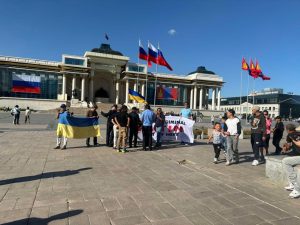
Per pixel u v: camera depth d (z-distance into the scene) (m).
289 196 5.95
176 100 86.50
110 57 78.19
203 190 6.36
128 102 78.88
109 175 7.60
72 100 68.75
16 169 8.12
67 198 5.66
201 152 12.02
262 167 9.01
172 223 4.59
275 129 12.50
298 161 5.96
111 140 13.19
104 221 4.61
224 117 10.82
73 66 74.38
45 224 4.47
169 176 7.60
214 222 4.66
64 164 8.92
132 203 5.45
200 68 90.19
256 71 39.22
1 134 17.47
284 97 113.38
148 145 13.05
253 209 5.24
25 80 71.62
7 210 5.01
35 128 23.17
